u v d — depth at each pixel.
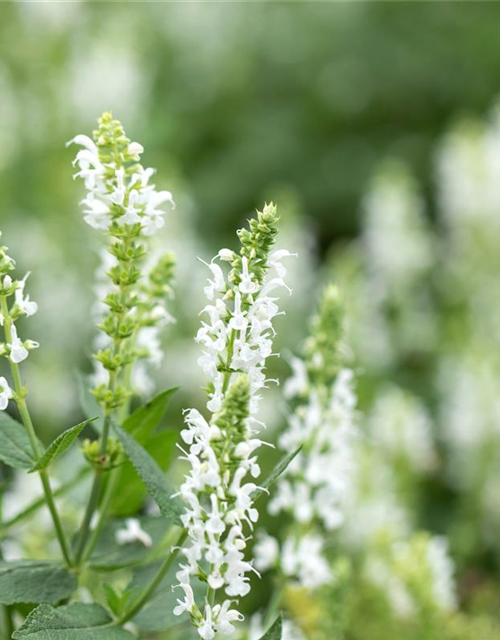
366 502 6.35
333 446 3.75
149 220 2.66
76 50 10.71
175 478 5.71
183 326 9.91
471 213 10.33
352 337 9.06
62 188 10.04
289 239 10.54
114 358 2.74
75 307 9.85
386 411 7.81
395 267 10.59
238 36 16.09
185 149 15.02
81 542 2.80
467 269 10.55
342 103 16.02
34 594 2.68
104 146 2.62
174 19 15.73
